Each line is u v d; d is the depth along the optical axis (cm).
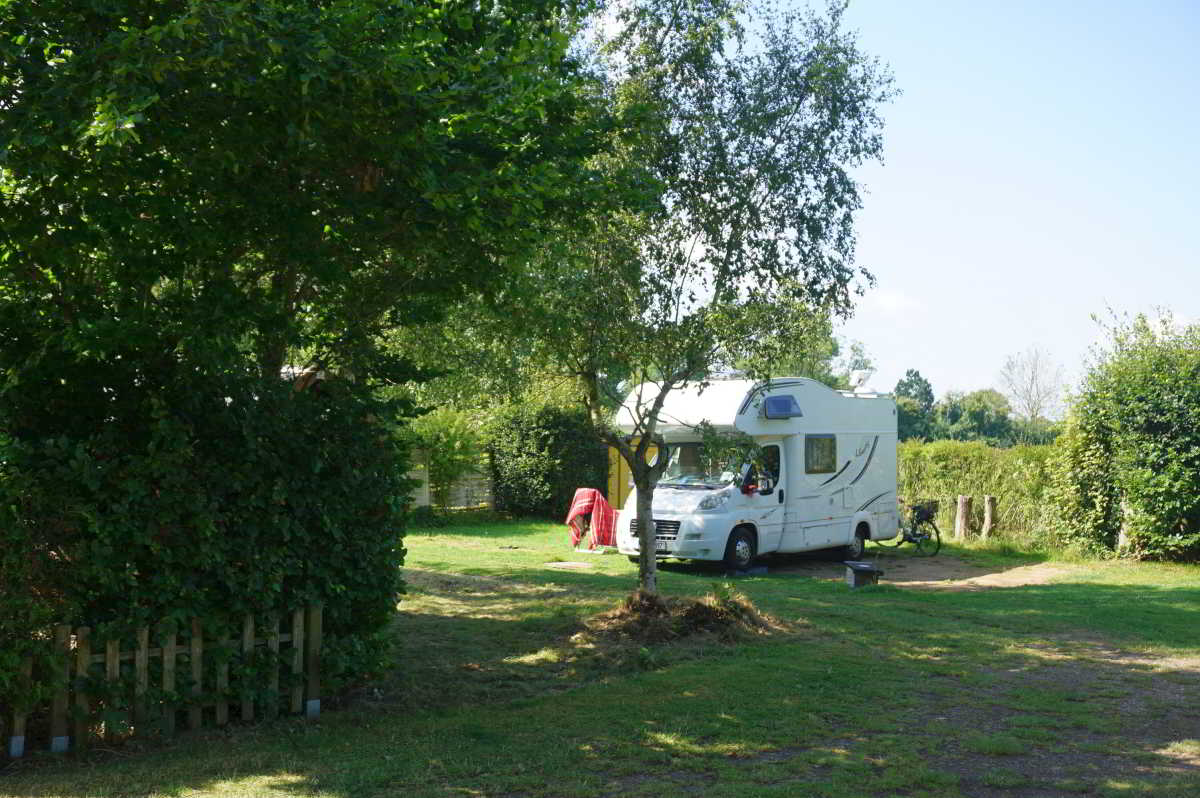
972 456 2334
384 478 711
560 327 950
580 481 2381
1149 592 1430
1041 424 6309
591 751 590
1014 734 645
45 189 579
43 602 552
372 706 698
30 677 548
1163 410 1781
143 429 611
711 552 1559
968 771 565
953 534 2286
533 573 1396
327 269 686
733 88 1035
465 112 611
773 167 1022
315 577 673
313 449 661
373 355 722
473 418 2334
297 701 660
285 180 668
